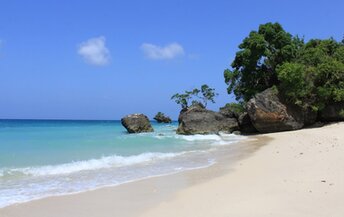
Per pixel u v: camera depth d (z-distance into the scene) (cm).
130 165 1842
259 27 4531
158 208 1049
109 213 1017
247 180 1348
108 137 3691
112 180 1473
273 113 3744
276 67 4312
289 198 1033
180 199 1138
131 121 4725
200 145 2844
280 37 4416
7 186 1368
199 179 1446
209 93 7044
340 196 1006
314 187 1123
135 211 1031
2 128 5647
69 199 1175
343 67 4012
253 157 1997
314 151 1927
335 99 3928
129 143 3009
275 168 1548
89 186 1366
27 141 2994
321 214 882
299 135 3103
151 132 4781
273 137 3234
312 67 4078
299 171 1405
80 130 5266
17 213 1026
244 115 4219
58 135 3900
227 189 1227
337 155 1683
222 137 3672
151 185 1362
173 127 6719
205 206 1036
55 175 1581
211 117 4256
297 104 3850
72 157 2089
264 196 1081
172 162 1931
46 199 1176
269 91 3894
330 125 3841
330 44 4709
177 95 7006
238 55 4500
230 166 1741
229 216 921
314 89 3975
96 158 2048
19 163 1853
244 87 4606
